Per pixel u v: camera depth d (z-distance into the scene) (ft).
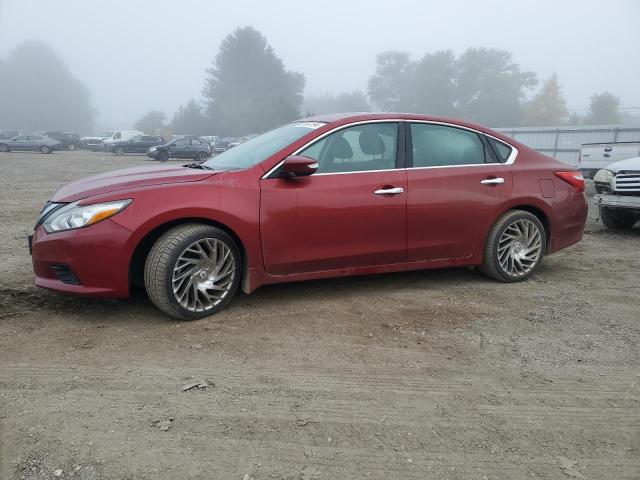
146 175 13.50
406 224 14.62
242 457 7.77
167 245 12.08
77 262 11.78
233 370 10.36
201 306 12.84
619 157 42.98
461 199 15.30
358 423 8.71
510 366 10.88
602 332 12.74
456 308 14.20
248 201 12.83
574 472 7.70
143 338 11.69
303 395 9.52
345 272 14.30
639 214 26.17
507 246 16.39
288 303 14.20
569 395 9.79
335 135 14.14
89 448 7.80
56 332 11.91
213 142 173.27
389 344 11.78
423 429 8.61
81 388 9.50
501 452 8.10
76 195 12.44
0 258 18.33
